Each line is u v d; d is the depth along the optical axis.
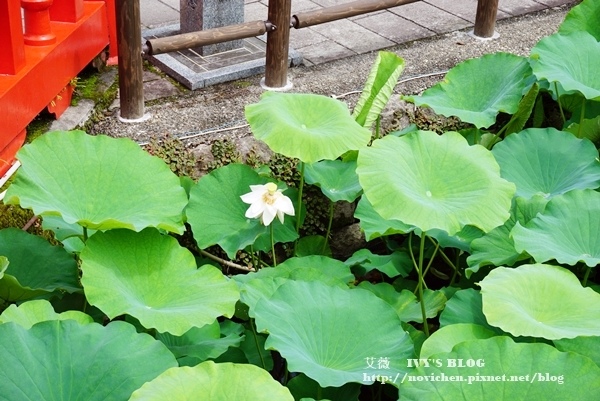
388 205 2.59
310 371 2.33
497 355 2.31
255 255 3.64
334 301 2.62
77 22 3.71
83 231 2.90
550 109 4.29
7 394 2.11
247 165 3.37
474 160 2.82
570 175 3.34
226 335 2.89
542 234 2.87
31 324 2.40
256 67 4.12
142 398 2.06
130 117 3.67
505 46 4.50
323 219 3.78
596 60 3.71
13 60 3.24
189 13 4.27
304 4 4.95
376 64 3.44
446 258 3.51
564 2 5.07
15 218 3.17
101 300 2.50
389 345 2.55
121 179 2.83
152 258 2.70
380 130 3.93
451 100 3.74
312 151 2.94
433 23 4.73
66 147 2.81
